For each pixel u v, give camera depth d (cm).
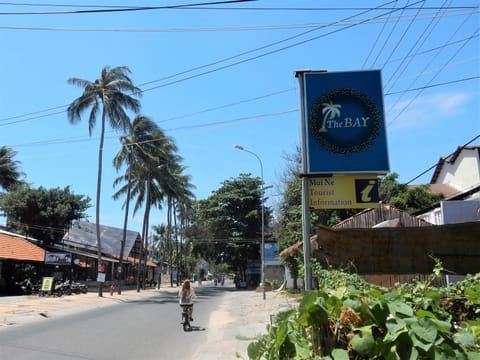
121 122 3712
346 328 241
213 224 5925
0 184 4881
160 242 9606
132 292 4381
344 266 648
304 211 747
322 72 782
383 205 1752
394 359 216
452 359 209
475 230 629
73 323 1656
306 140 766
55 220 4666
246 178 6091
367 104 766
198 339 1309
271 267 4769
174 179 5650
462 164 3052
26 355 1012
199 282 7481
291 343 251
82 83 3650
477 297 302
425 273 638
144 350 1116
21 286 3384
